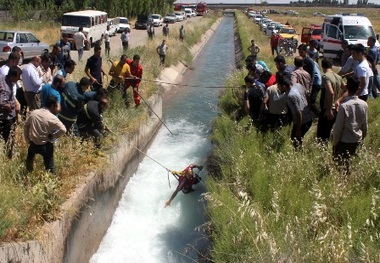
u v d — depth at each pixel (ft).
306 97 28.09
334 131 23.44
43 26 116.26
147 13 202.28
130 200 32.22
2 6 140.46
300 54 30.86
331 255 15.88
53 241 19.95
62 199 22.12
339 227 18.42
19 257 18.07
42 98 26.50
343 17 84.23
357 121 23.02
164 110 56.70
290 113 29.60
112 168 29.63
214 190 23.99
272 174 23.72
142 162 38.96
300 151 25.95
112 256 25.99
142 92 48.16
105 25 106.63
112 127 33.96
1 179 21.62
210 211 23.84
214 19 293.02
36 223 20.15
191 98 63.41
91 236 25.55
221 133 35.60
